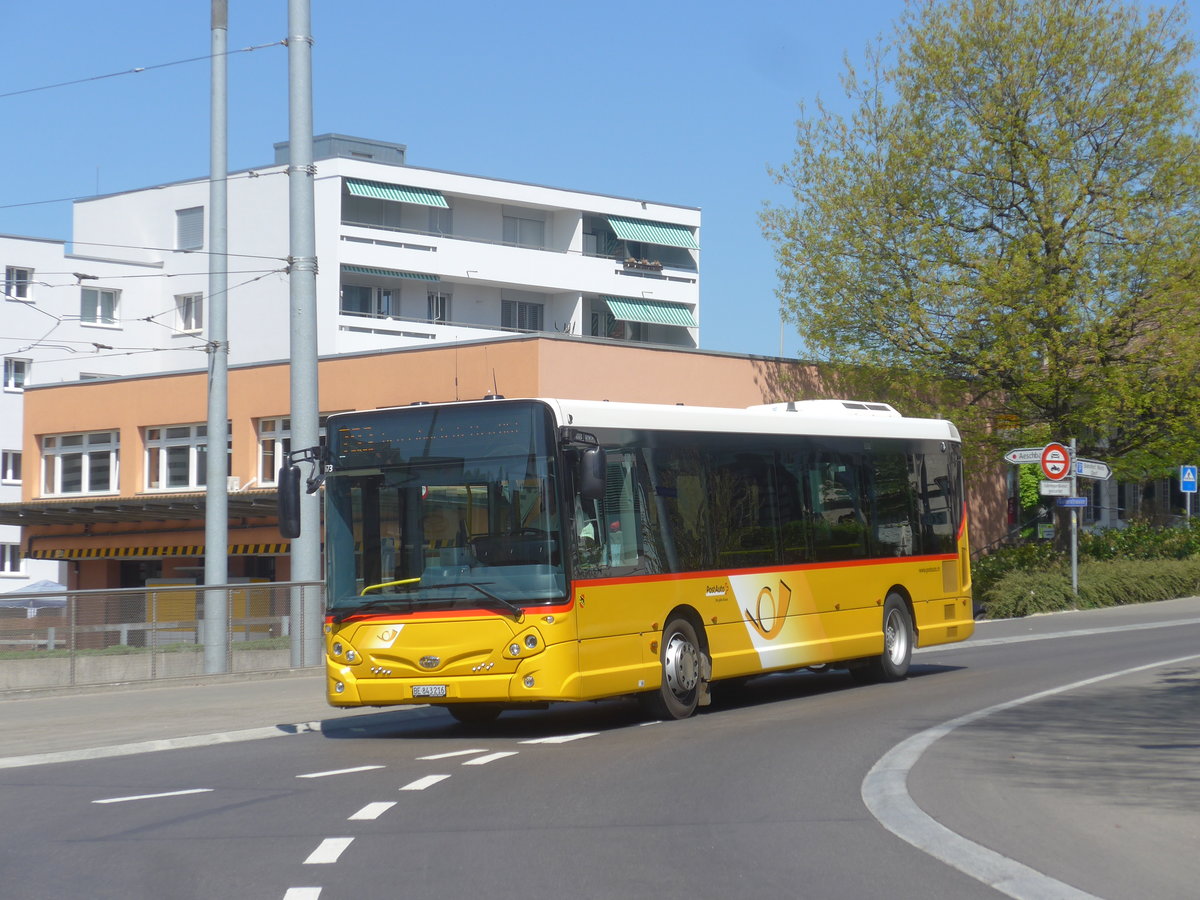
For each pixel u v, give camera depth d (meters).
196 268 66.75
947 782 10.12
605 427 14.62
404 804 10.02
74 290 64.88
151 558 42.41
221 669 21.52
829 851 8.09
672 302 77.06
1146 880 7.09
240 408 38.25
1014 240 34.09
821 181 36.84
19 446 63.16
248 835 8.96
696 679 15.43
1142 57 34.19
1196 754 11.20
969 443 35.97
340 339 65.81
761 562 16.47
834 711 15.34
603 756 12.35
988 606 31.83
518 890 7.23
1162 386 33.66
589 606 13.99
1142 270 33.09
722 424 16.25
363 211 68.12
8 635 19.44
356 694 14.24
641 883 7.35
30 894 7.42
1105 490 49.81
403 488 14.34
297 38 22.14
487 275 70.25
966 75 34.97
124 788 11.31
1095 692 15.95
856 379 36.91
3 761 13.07
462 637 13.85
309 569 22.69
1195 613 30.12
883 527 18.59
